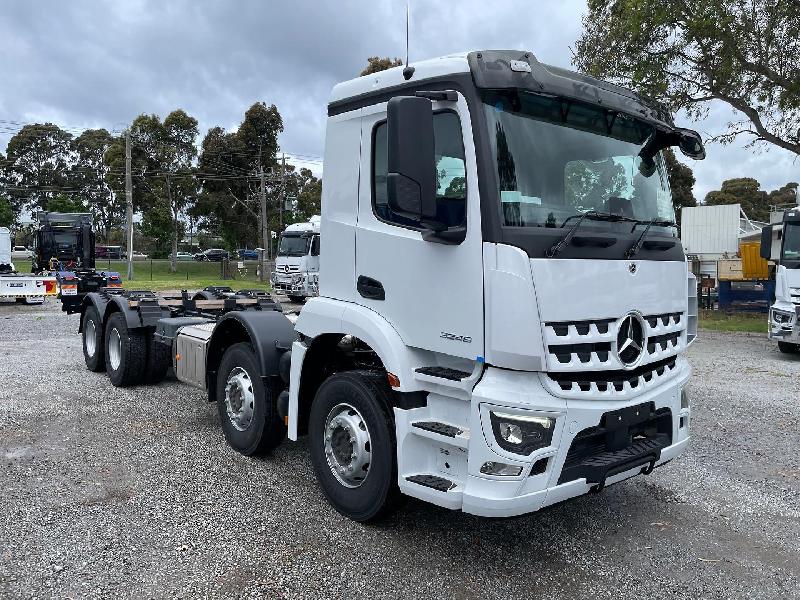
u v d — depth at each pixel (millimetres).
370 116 4238
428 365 3941
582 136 3957
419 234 3857
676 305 4246
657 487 5250
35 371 9250
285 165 48219
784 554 4102
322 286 4688
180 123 49312
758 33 16000
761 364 11516
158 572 3691
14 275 20672
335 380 4438
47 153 68188
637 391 3814
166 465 5426
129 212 37844
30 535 4113
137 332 8008
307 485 5055
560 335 3461
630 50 16906
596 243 3643
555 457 3461
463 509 3539
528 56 3707
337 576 3693
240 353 5633
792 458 6035
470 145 3557
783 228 12562
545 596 3545
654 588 3658
